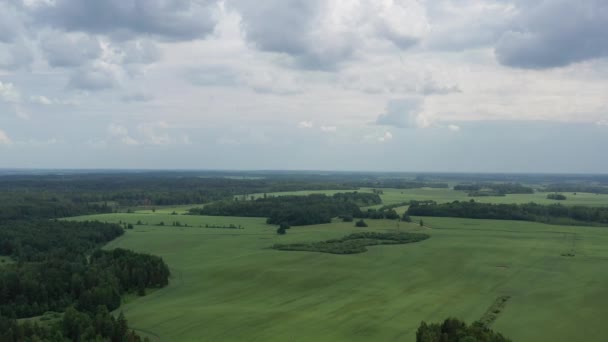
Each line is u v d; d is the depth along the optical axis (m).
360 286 141.12
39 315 123.38
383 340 100.94
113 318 105.38
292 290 138.75
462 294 132.62
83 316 105.12
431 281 145.75
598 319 112.56
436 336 86.44
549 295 130.62
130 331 103.38
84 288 132.62
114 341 101.62
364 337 102.50
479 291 135.25
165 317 117.75
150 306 127.56
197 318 116.25
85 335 99.31
